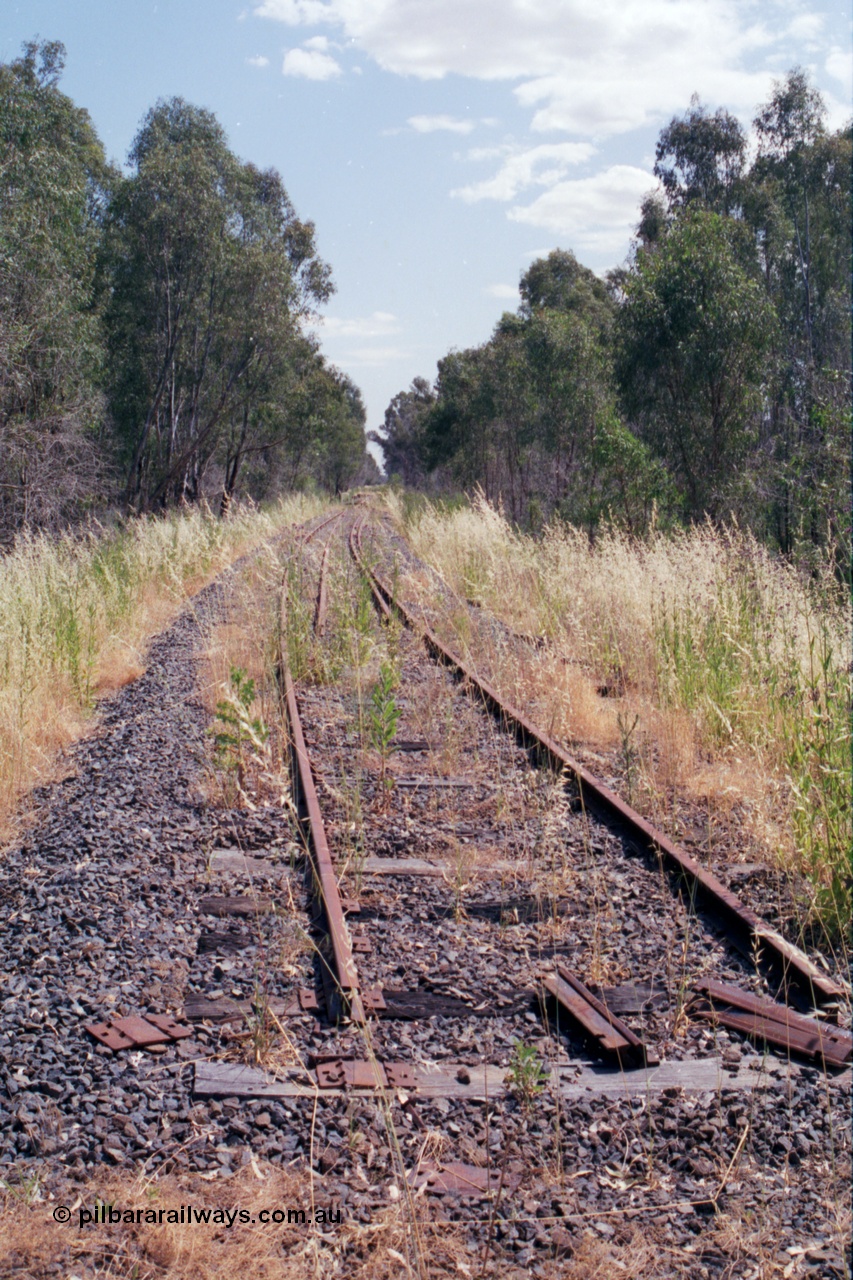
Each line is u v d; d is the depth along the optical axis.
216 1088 3.46
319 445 51.84
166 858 5.45
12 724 7.18
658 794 6.57
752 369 21.27
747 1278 2.72
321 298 37.12
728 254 21.61
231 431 38.84
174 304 29.45
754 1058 3.78
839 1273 2.72
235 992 4.13
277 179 36.50
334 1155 3.13
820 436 18.31
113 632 11.02
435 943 4.61
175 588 15.85
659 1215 2.95
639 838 5.80
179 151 28.59
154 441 32.75
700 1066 3.70
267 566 15.00
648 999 4.16
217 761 6.62
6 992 4.05
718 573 9.69
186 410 34.66
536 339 30.27
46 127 22.84
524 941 4.64
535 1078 3.38
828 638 7.53
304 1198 2.95
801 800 5.41
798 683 7.10
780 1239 2.85
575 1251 2.79
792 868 5.35
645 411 23.45
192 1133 3.23
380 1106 3.38
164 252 27.95
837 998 4.12
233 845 5.73
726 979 4.34
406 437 107.75
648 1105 3.41
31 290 19.62
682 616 9.30
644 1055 3.69
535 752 7.44
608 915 4.89
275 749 7.30
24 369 19.69
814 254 28.70
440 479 66.88
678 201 32.75
